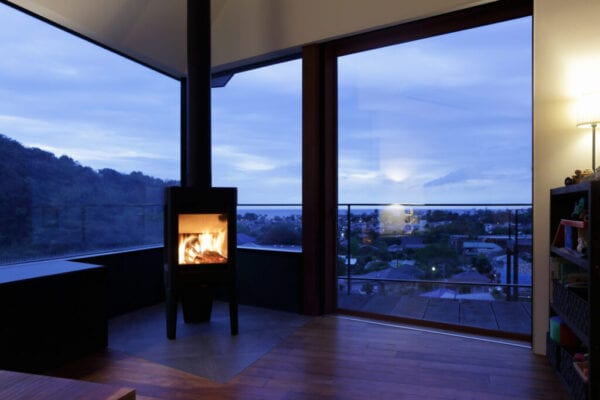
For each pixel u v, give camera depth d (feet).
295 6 11.09
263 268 11.99
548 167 8.20
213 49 12.64
